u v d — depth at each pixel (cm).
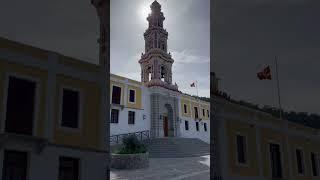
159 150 2453
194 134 3241
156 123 2853
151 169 1769
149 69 3128
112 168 1783
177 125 3048
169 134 2992
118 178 1491
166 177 1523
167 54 3167
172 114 3050
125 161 1783
